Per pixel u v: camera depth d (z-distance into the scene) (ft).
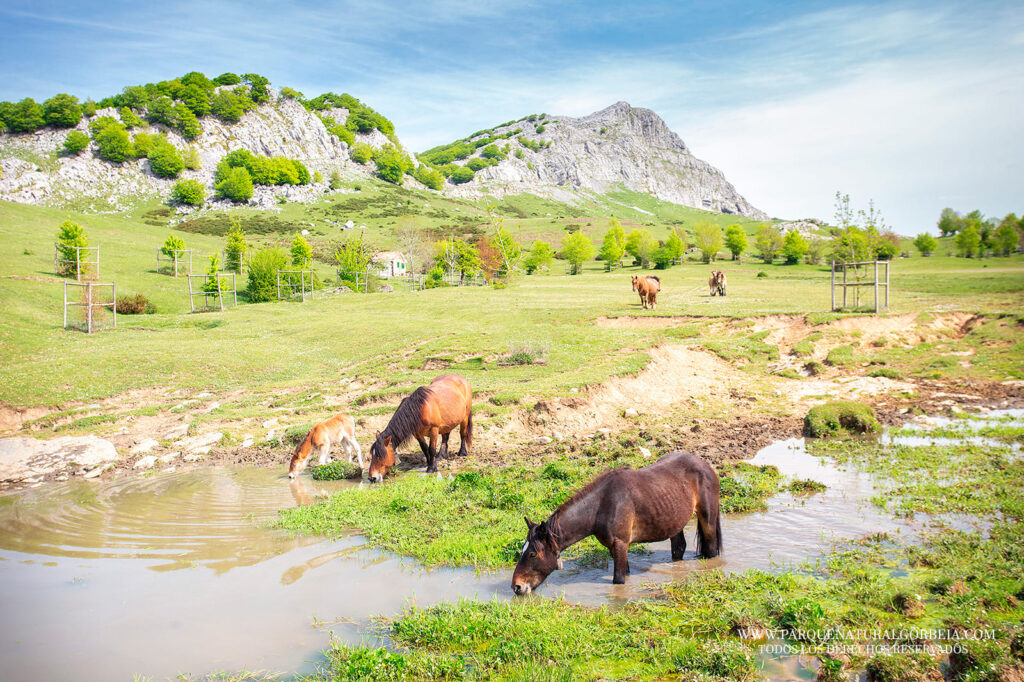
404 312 147.74
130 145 565.94
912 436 50.06
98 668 20.39
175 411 69.46
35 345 108.47
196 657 21.03
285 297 222.07
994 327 84.74
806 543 28.48
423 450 46.96
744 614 20.76
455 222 562.66
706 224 342.64
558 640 20.48
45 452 52.95
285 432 57.88
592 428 57.41
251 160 593.42
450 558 29.25
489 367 78.95
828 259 308.40
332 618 23.72
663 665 18.83
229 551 31.48
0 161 513.86
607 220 636.07
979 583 22.56
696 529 29.71
